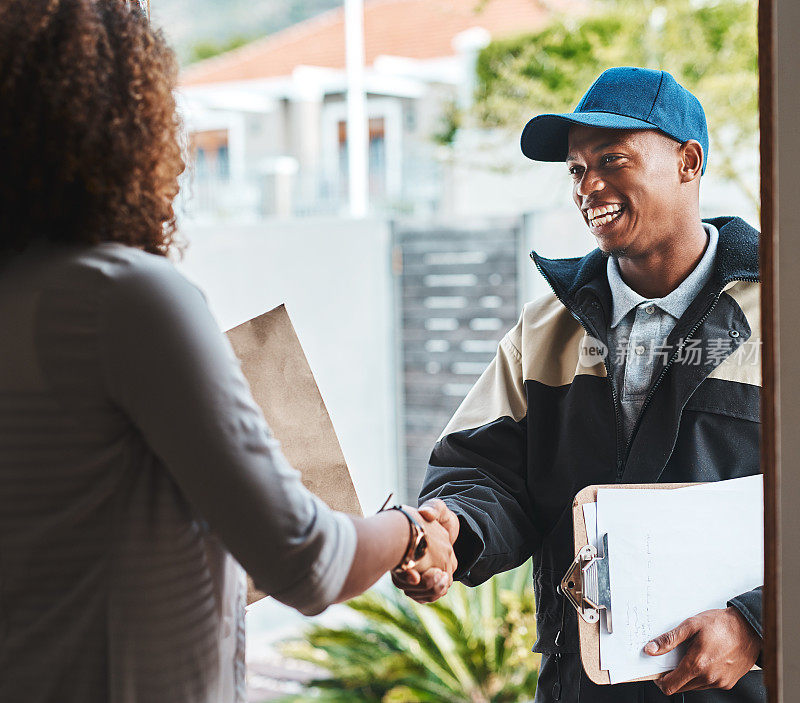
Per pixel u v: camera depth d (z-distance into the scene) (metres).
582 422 1.25
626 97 1.18
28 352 0.83
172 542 0.86
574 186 1.23
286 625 4.77
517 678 3.15
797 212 0.84
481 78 5.62
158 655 0.86
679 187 1.19
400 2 10.67
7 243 0.86
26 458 0.84
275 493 0.83
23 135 0.83
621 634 1.11
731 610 1.10
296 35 12.56
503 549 1.24
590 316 1.25
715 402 1.17
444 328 4.80
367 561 0.93
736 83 4.46
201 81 12.10
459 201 6.33
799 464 0.85
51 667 0.86
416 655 3.32
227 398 0.83
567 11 5.24
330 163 8.33
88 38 0.85
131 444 0.85
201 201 7.51
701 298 1.19
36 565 0.85
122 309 0.82
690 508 1.12
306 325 5.16
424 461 4.92
